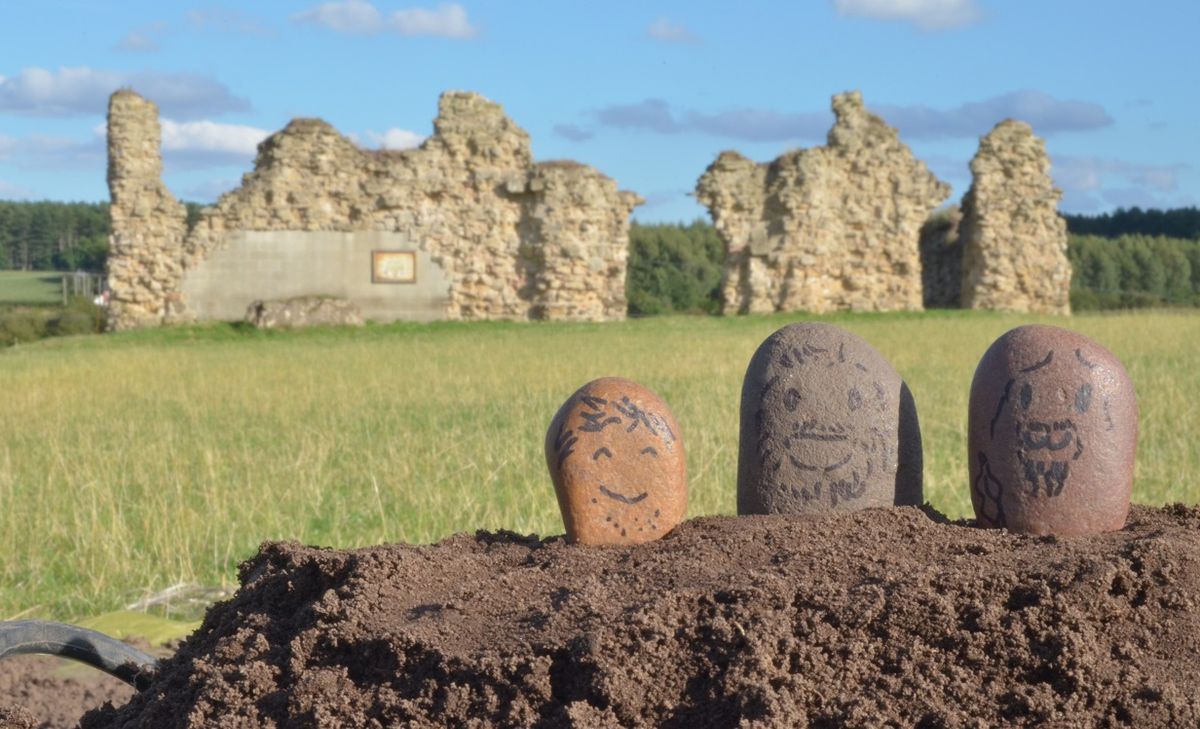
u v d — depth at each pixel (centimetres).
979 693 391
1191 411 1578
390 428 1622
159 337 3638
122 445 1477
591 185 4153
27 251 10300
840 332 591
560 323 4006
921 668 397
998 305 4384
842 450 570
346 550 495
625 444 529
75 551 948
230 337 3675
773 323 3897
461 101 4103
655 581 446
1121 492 524
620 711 385
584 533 525
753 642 393
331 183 3991
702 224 7312
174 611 807
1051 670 397
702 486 1075
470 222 4116
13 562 933
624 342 3136
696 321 4025
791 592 416
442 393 2050
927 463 1211
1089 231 8569
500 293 4153
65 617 809
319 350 3083
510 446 1392
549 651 397
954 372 2227
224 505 1066
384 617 434
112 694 636
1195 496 1027
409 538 959
